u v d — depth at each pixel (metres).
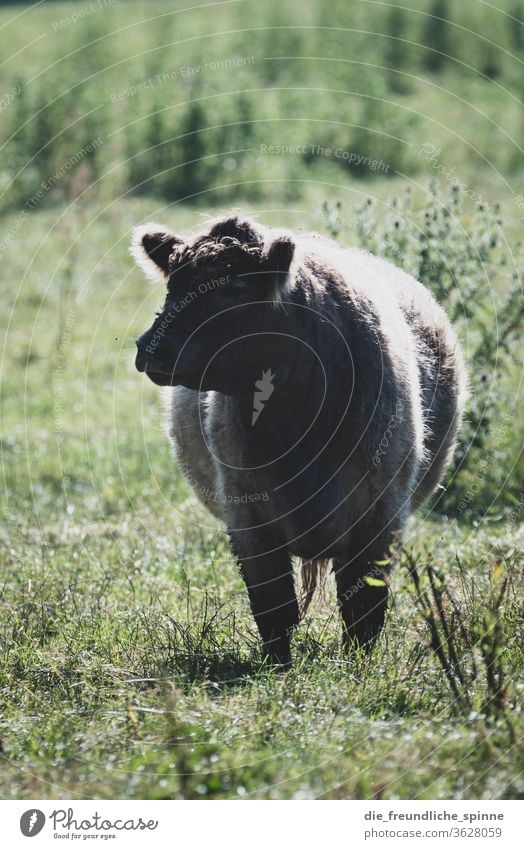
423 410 25.58
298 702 20.08
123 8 123.81
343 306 22.53
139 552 31.11
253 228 20.77
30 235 70.31
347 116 84.81
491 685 19.39
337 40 104.31
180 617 26.02
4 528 35.00
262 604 23.61
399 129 84.62
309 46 102.56
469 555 28.86
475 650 20.70
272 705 19.89
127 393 49.31
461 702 19.34
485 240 36.31
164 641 24.25
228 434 22.86
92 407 47.34
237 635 24.86
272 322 20.62
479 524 32.59
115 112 84.31
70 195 75.50
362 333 22.56
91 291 62.12
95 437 43.16
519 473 36.50
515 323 36.41
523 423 40.22
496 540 29.08
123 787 17.72
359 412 22.22
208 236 20.66
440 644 20.27
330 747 18.05
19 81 86.88
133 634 24.62
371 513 23.25
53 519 35.72
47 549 31.52
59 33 111.31
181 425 27.25
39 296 61.66
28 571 29.69
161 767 17.80
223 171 78.56
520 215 64.56
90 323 57.53
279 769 17.67
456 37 108.31
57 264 65.44
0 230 71.62
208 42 105.25
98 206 74.69
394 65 102.62
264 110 84.56
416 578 21.19
